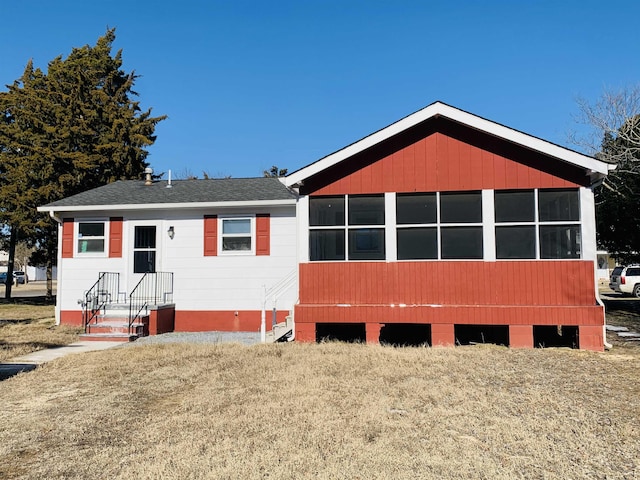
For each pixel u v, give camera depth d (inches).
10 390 287.4
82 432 213.5
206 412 235.9
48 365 356.8
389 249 438.6
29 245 1099.3
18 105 1030.4
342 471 166.9
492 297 417.7
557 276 411.5
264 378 300.8
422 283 430.6
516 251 420.2
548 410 234.2
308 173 443.2
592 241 409.4
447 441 194.2
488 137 430.3
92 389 288.0
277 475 164.2
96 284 546.9
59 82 1088.8
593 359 355.9
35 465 179.2
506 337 451.8
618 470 168.7
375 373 309.3
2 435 210.4
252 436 201.9
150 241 591.5
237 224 577.3
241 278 569.9
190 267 578.2
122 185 712.4
